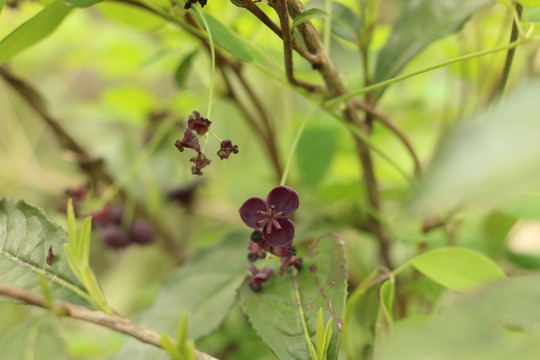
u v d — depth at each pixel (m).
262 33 0.62
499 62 0.64
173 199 0.76
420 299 0.62
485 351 0.41
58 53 0.95
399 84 0.77
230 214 0.85
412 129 0.81
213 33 0.50
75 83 1.22
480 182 0.39
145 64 0.62
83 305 0.47
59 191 0.89
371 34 0.58
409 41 0.58
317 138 0.67
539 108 0.40
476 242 0.62
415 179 0.58
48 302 0.45
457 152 0.40
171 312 0.56
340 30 0.58
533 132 0.40
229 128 0.88
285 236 0.49
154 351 0.51
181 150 0.48
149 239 0.68
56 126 0.68
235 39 0.52
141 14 0.60
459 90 0.69
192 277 0.57
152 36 0.83
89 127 1.07
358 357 0.49
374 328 0.51
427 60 0.74
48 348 0.49
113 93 0.77
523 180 0.39
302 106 0.87
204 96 0.67
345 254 0.50
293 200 0.49
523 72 0.63
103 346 0.66
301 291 0.50
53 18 0.52
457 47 0.66
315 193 0.67
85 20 0.85
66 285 0.48
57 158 1.02
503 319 0.41
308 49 0.52
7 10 0.69
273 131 0.67
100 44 0.83
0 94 0.91
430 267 0.51
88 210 0.66
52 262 0.49
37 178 0.90
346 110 0.57
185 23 0.52
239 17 0.60
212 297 0.56
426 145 0.81
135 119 0.80
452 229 0.60
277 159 0.67
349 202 0.62
